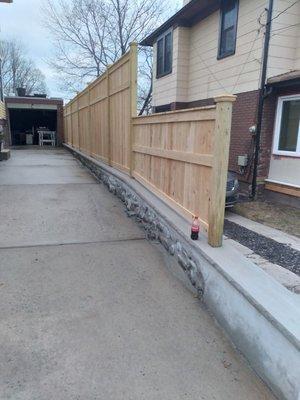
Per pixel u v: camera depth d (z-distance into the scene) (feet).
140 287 10.51
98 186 23.76
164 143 13.91
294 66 24.81
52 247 13.25
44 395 6.31
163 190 14.34
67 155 45.96
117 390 6.50
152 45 43.11
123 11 63.77
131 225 16.08
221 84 29.66
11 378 6.70
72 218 16.72
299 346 5.70
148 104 61.77
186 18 33.42
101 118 26.27
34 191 21.72
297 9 24.12
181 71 35.09
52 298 9.70
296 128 23.57
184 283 10.84
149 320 8.82
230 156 28.63
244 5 25.96
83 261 12.15
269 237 16.49
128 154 19.63
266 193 26.12
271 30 23.84
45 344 7.75
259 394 6.55
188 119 11.35
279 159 24.98
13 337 7.95
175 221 12.02
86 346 7.73
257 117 25.29
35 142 71.51
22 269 11.37
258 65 24.90
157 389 6.57
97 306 9.38
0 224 15.53
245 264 8.73
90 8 64.59
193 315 9.11
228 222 19.60
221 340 8.13
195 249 9.99
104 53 66.59
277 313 6.53
